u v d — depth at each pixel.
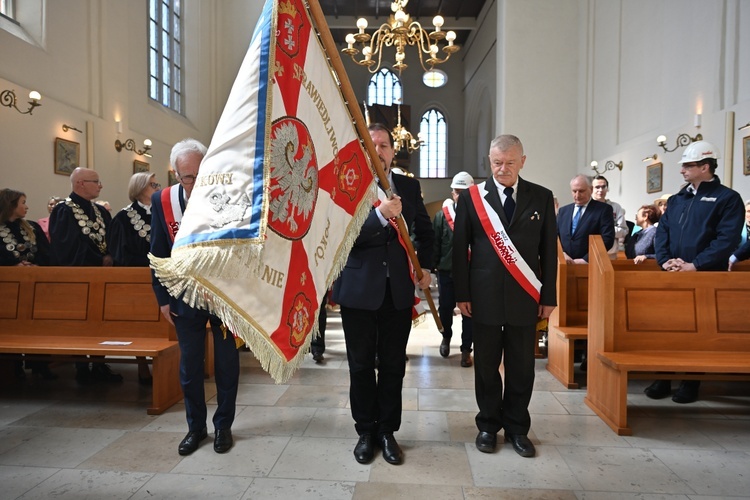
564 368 3.76
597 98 11.25
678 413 3.14
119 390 3.60
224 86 12.84
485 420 2.60
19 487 2.17
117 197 8.13
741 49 6.64
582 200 4.46
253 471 2.33
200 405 2.59
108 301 3.57
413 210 2.56
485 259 2.57
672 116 8.23
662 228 3.69
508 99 12.17
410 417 3.06
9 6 6.49
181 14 11.53
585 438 2.73
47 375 3.91
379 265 2.39
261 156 1.47
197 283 1.43
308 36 1.73
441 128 22.88
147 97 9.36
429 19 20.09
